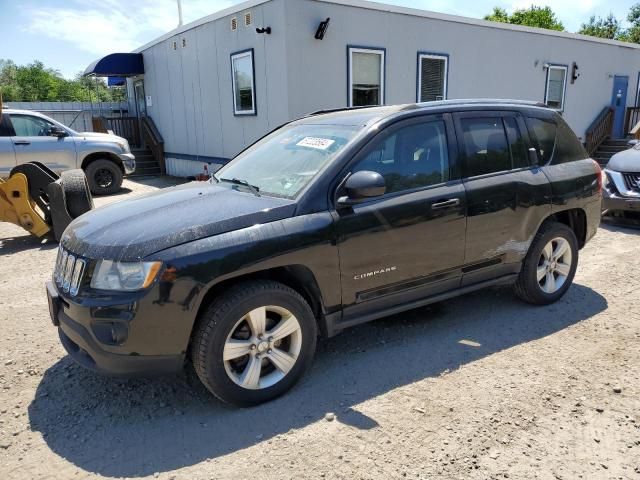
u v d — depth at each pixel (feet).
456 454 8.70
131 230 9.82
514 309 14.92
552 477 8.14
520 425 9.44
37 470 8.58
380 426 9.51
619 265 18.93
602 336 13.05
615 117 55.62
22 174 22.95
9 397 10.80
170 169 49.85
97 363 9.49
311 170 11.28
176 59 44.39
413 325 13.98
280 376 10.50
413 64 37.22
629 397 10.27
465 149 12.87
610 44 52.34
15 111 35.22
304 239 10.25
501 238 13.37
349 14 33.14
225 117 38.68
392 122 11.89
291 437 9.29
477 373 11.34
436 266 12.32
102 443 9.28
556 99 48.93
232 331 9.73
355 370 11.60
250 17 33.58
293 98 31.83
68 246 10.37
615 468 8.32
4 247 23.70
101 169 38.42
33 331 14.02
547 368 11.49
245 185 12.06
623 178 24.59
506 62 43.24
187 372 11.75
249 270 9.73
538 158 14.39
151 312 9.09
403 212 11.53
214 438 9.34
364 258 11.13
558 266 15.19
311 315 10.70
